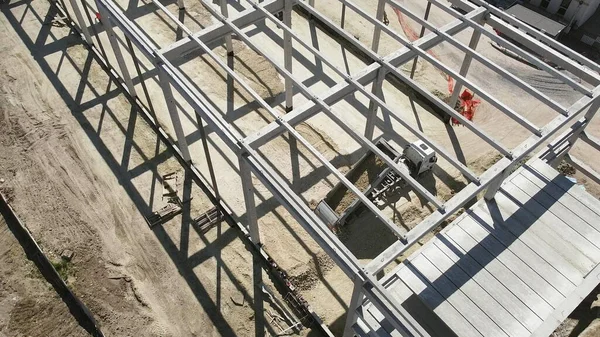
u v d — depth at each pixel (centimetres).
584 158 1742
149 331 1344
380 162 1669
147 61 2067
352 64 2089
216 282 1436
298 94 1970
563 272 1098
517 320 1023
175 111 1523
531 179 1285
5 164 1683
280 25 1533
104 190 1630
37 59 2047
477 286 1081
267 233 1544
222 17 1512
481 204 1239
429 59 1433
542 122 1872
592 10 2203
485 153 1767
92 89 1939
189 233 1541
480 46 2166
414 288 1087
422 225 1008
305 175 1705
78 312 1367
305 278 1448
